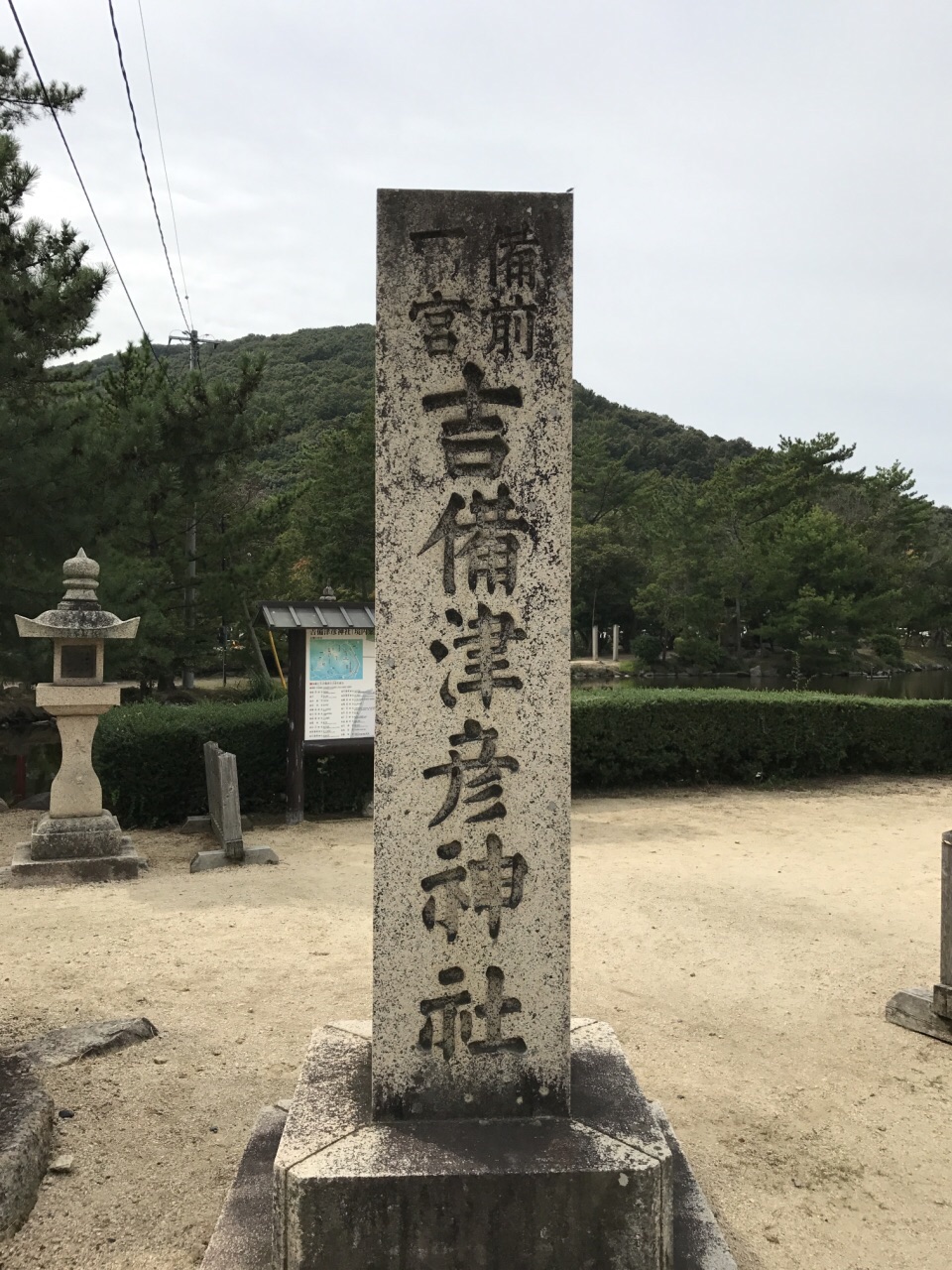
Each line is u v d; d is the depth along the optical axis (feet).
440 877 8.10
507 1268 7.25
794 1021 13.83
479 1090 8.09
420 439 8.12
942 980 13.44
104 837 22.04
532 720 8.19
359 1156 7.44
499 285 8.18
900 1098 11.58
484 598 8.16
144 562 53.47
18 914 18.65
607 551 153.38
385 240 8.09
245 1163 9.29
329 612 28.22
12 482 37.32
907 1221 9.12
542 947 8.15
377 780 8.07
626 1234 7.32
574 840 25.80
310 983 14.90
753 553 127.75
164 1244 8.54
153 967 15.57
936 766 37.58
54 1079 11.51
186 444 46.85
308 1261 7.17
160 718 28.78
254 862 22.90
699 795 32.96
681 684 126.31
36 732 59.21
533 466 8.20
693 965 16.03
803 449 147.54
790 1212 9.22
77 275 37.58
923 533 159.12
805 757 35.76
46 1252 8.42
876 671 146.72
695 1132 10.65
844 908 19.44
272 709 30.01
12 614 39.34
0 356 37.01
